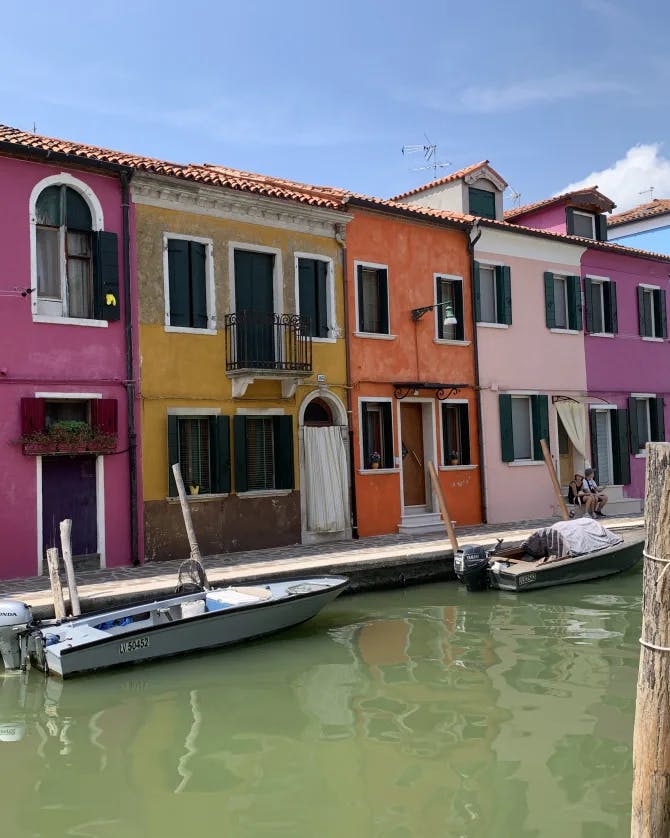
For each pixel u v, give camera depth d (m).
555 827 5.19
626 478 22.31
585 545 13.69
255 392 15.36
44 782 6.01
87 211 13.60
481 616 11.33
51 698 7.99
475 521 18.97
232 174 18.42
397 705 7.59
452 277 18.89
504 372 19.80
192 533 11.54
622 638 9.95
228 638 9.75
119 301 13.74
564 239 20.92
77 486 13.34
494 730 6.86
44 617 10.02
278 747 6.61
